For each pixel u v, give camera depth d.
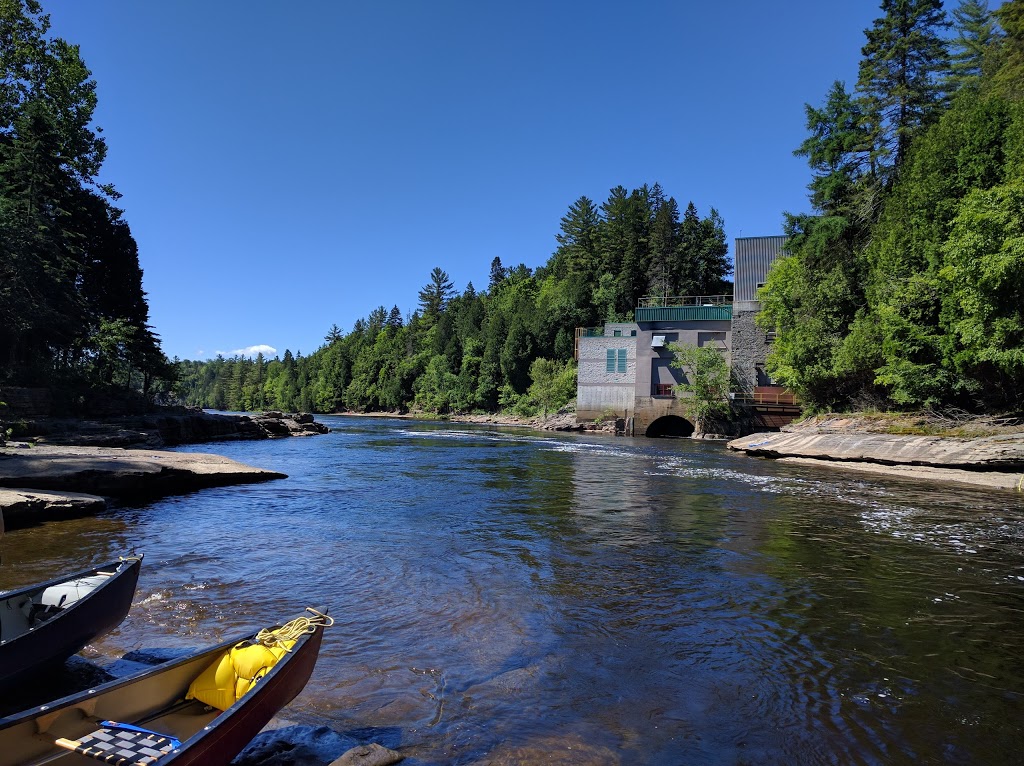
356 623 7.25
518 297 108.50
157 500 16.00
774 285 42.91
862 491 18.78
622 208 97.06
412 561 10.02
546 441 42.81
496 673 6.02
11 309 30.08
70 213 35.94
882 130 39.00
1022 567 10.20
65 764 3.67
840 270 37.50
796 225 42.75
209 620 7.23
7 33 31.25
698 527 13.16
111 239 44.47
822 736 4.97
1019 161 23.84
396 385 115.12
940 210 27.98
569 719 5.16
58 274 34.16
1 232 29.72
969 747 4.86
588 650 6.64
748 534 12.52
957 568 10.10
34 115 32.41
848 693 5.75
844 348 33.34
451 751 4.62
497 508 15.17
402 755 4.53
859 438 27.06
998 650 6.84
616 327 61.44
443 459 28.45
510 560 10.21
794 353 38.53
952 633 7.31
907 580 9.40
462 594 8.40
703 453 34.56
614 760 4.54
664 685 5.84
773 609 8.07
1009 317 21.73
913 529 13.12
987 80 35.19
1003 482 19.58
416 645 6.66
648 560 10.39
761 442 34.56
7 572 8.93
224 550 10.60
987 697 5.72
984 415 25.30
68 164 36.50
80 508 13.40
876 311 31.28
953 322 25.25
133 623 7.08
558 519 13.83
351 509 14.89
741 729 5.06
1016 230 21.05
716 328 52.53
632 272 88.19
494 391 91.25
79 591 6.27
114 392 38.19
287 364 155.12
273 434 45.88
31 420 26.62
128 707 4.23
